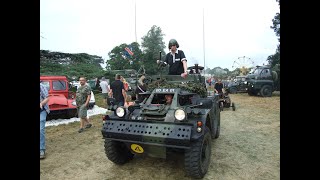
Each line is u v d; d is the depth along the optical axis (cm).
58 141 614
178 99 434
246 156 500
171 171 427
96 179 399
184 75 534
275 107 1209
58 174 420
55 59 1803
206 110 427
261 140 619
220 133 695
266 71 1706
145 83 629
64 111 848
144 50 3494
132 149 410
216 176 405
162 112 406
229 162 467
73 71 1755
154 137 357
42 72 1532
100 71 1953
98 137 649
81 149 552
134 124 387
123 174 417
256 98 1612
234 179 394
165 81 556
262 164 457
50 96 862
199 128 355
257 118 923
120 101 778
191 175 382
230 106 1149
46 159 491
